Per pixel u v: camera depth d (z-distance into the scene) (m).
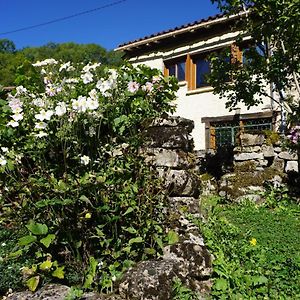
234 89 8.80
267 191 8.19
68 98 3.90
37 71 4.51
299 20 7.14
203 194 8.51
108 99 4.04
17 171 3.92
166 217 3.93
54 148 3.87
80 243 3.59
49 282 3.46
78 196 3.54
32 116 3.91
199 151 9.55
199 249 3.75
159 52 14.96
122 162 3.87
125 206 3.67
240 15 8.89
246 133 9.04
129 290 3.18
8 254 3.80
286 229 6.01
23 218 3.88
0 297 3.41
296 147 8.20
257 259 4.41
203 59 13.81
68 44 30.80
